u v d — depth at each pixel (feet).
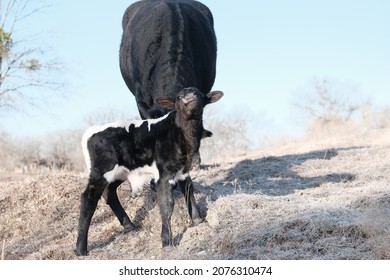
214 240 34.88
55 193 44.88
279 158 58.49
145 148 35.76
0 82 108.78
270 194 43.01
